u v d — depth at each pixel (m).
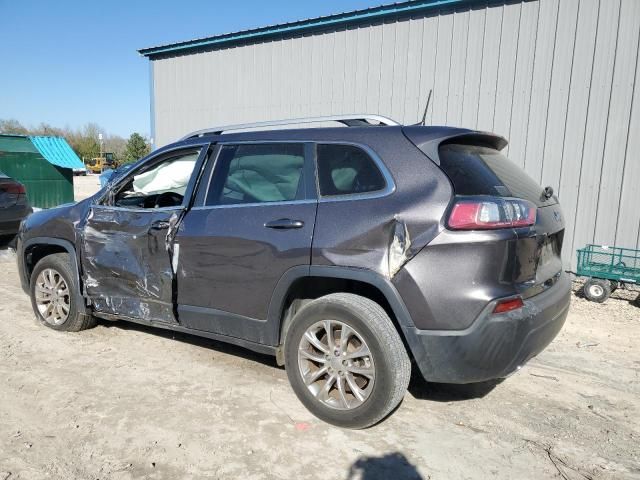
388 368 2.86
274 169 3.45
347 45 8.67
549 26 6.93
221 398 3.42
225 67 10.21
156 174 4.80
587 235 6.94
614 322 5.26
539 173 7.21
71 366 3.89
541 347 3.05
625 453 2.90
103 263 4.12
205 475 2.61
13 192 7.98
